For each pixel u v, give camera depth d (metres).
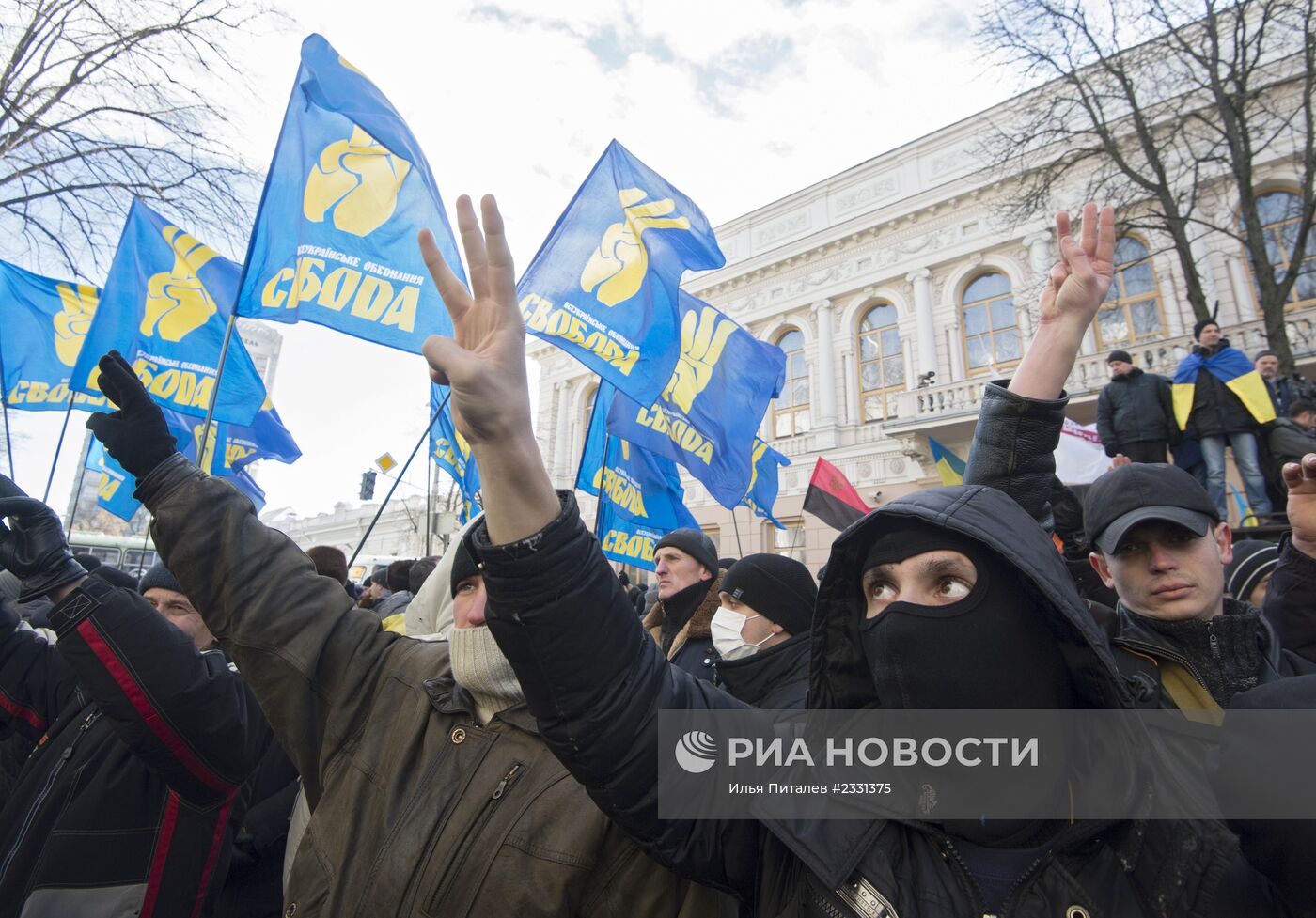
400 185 2.98
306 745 1.48
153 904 1.78
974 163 14.55
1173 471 1.66
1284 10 8.13
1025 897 0.94
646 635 1.17
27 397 4.73
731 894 1.17
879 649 1.13
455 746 1.41
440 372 0.99
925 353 14.41
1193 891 0.91
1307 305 10.30
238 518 1.53
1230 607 1.58
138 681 1.65
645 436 4.75
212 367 4.02
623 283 3.69
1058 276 1.69
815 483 6.86
